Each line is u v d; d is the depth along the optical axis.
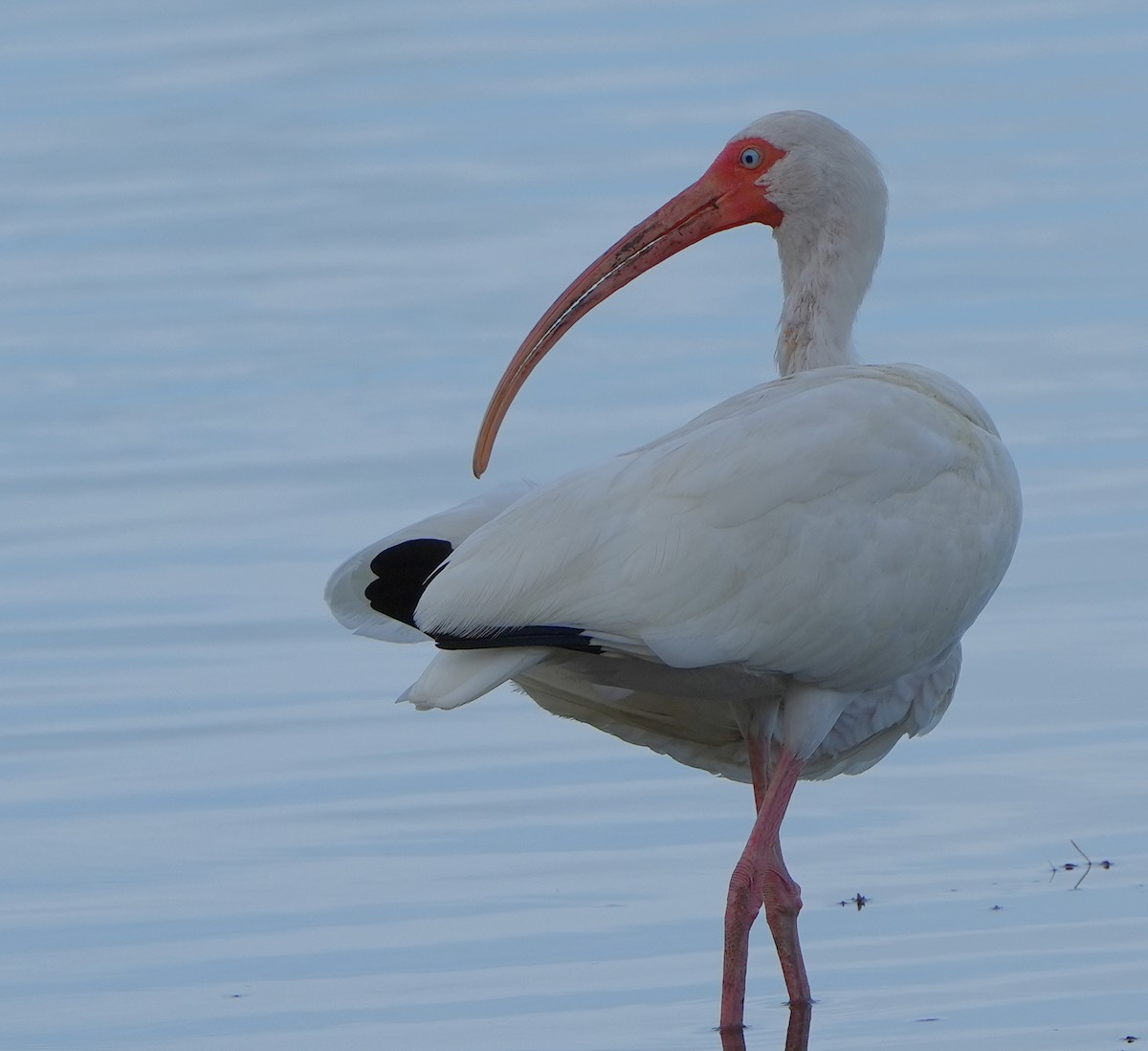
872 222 13.27
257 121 40.34
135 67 44.28
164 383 25.98
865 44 44.59
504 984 12.19
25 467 22.97
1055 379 24.78
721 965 12.40
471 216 34.00
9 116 41.09
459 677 11.12
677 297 29.41
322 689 17.02
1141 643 17.31
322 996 12.03
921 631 11.66
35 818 14.71
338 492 21.62
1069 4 46.78
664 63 43.97
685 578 11.05
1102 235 31.11
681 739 13.09
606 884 13.60
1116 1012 11.52
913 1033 11.42
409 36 46.59
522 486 12.38
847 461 11.33
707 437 11.33
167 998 12.04
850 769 13.14
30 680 17.22
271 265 31.52
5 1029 11.70
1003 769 15.18
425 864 13.90
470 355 26.73
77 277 31.23
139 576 19.52
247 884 13.63
